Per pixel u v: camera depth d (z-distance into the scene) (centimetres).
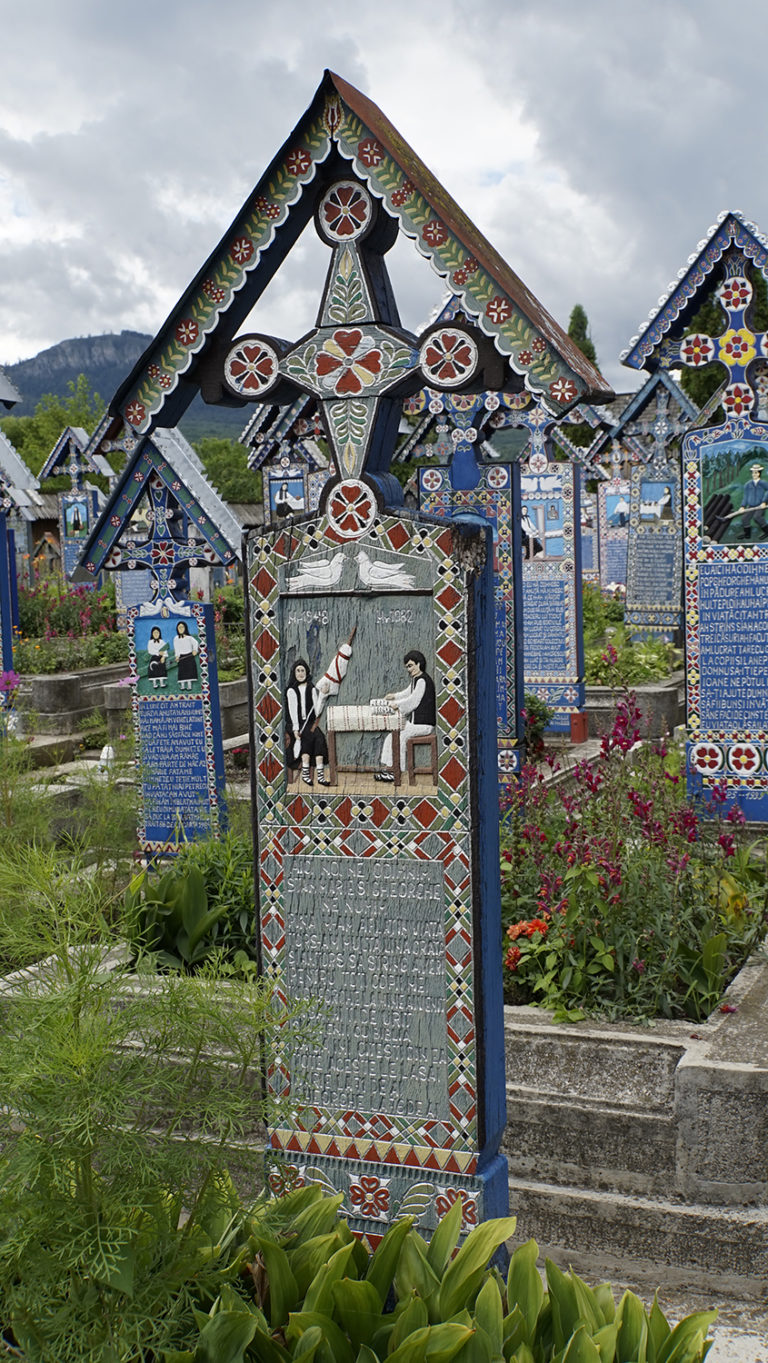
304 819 452
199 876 663
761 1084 479
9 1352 347
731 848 675
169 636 946
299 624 450
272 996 459
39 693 1591
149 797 962
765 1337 449
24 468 1168
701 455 881
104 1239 334
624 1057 517
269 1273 367
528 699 1181
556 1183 513
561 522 1301
